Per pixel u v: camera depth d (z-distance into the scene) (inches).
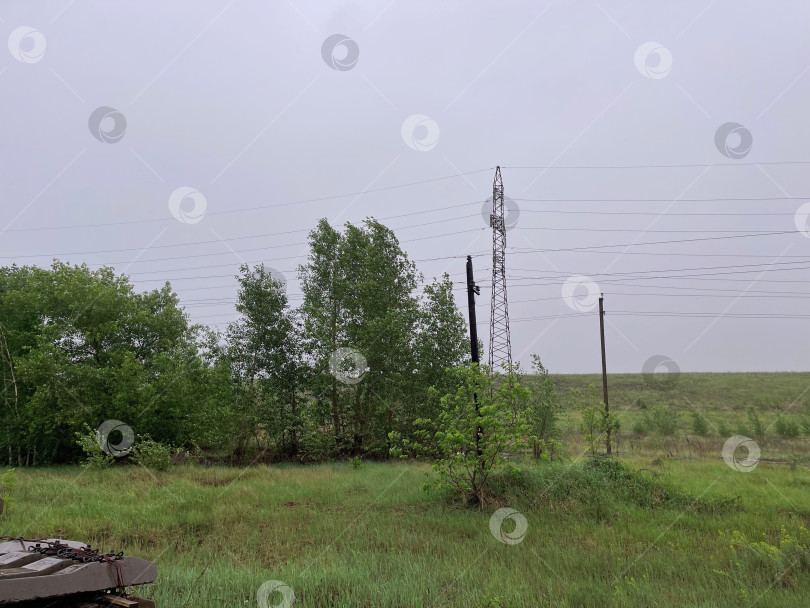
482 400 609.6
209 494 623.5
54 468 1069.1
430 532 475.5
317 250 1322.6
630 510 559.8
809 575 351.9
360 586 319.3
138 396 1078.4
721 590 327.0
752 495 647.8
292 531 477.1
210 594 303.0
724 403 2266.2
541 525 505.7
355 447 1263.5
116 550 418.3
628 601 302.5
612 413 760.3
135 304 1270.9
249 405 1223.5
